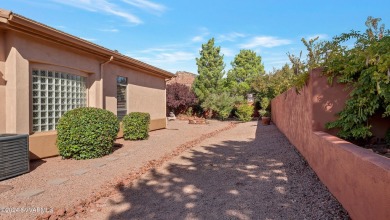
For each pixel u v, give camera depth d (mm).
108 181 5707
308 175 5664
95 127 7863
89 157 7867
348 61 5395
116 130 8750
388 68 4340
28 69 7273
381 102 5035
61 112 8812
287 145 9539
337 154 4113
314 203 4176
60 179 5824
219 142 11125
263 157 7754
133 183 5531
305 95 6910
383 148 5090
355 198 3354
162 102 17469
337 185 4133
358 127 5262
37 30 7152
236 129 16781
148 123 12453
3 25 6469
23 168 6172
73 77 9383
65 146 7543
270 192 4781
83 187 5316
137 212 4098
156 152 8961
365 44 5277
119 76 12453
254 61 45125
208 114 28234
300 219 3672
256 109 27328
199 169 6605
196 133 14734
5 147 5727
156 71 15414
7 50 6883
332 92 5738
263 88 24594
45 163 7270
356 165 3309
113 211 4148
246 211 4023
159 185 5387
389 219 2482
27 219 3869
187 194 4836
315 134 5625
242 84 37094
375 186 2771
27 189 5164
